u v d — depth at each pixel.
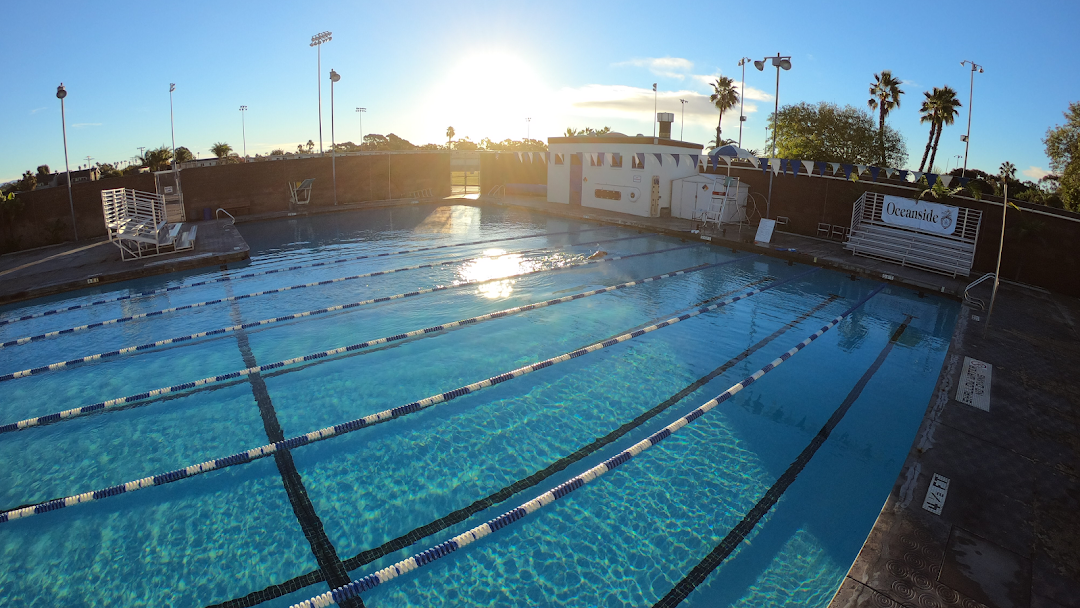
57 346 9.02
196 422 6.55
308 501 5.14
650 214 22.03
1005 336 8.64
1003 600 3.39
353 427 6.35
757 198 19.84
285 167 26.05
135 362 8.33
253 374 7.85
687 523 4.76
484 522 4.83
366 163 28.70
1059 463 4.99
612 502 5.05
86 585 4.19
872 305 11.04
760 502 5.04
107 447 6.05
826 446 5.95
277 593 4.11
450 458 5.80
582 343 8.91
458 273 13.72
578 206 25.80
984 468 4.88
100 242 18.70
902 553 3.80
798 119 31.30
